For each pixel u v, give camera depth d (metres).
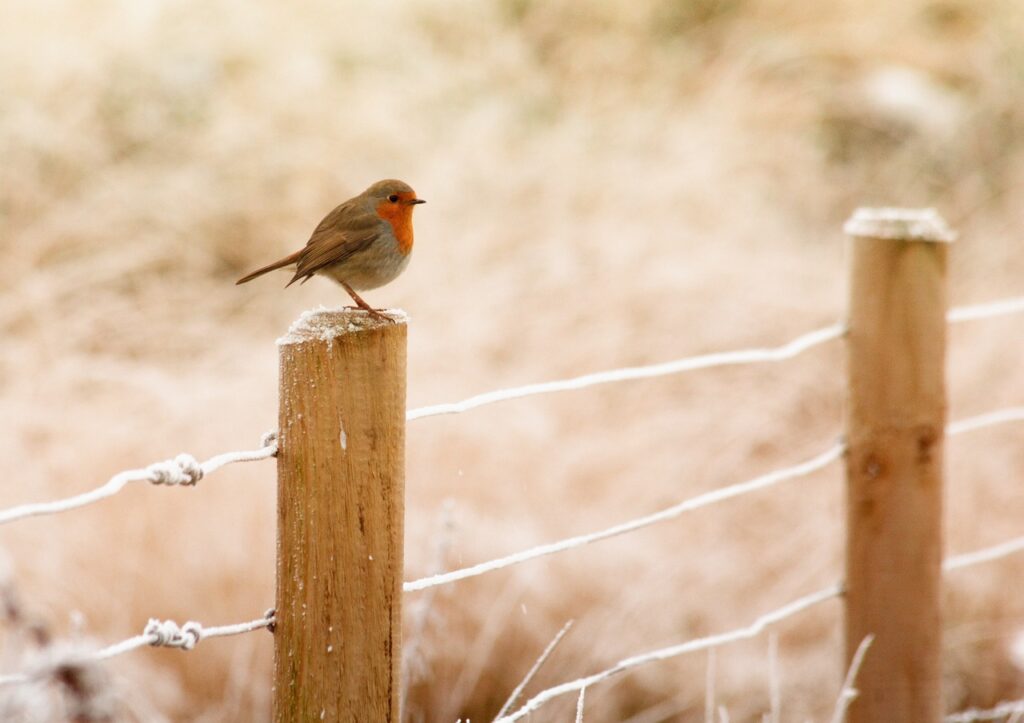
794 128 16.16
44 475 8.88
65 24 15.02
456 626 8.22
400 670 4.12
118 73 14.50
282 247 12.90
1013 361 11.07
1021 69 18.11
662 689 8.61
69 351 10.45
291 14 16.27
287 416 3.97
